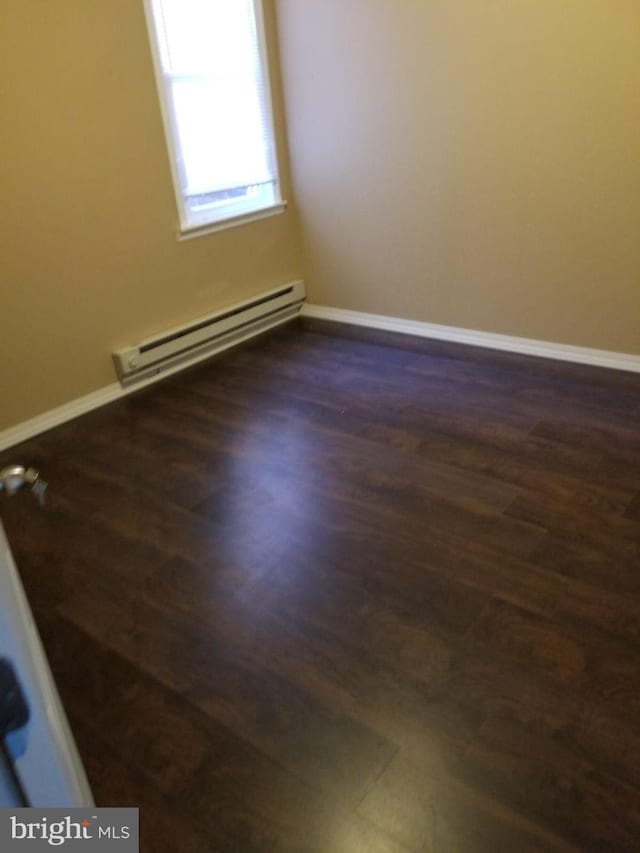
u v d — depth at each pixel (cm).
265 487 246
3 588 56
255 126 363
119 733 154
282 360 361
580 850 124
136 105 303
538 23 280
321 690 161
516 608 181
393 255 371
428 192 343
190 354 360
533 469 245
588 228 301
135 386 337
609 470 240
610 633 171
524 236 321
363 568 201
